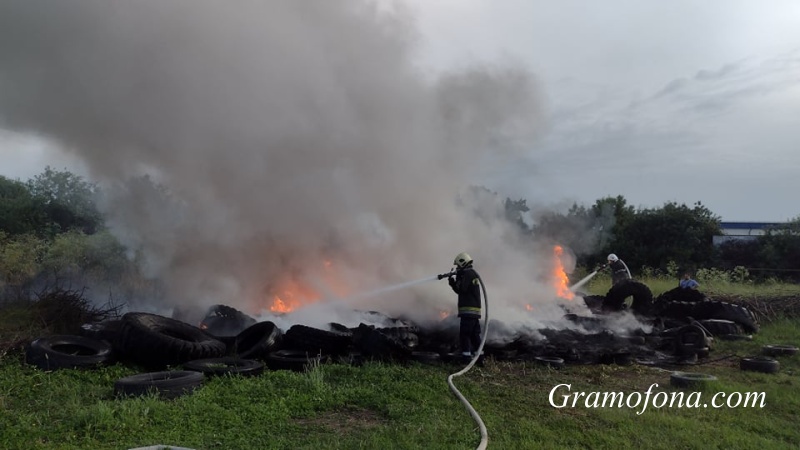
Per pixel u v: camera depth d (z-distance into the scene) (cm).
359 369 824
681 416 684
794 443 624
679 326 1262
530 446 557
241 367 776
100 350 842
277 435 566
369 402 677
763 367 962
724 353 1131
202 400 648
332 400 675
